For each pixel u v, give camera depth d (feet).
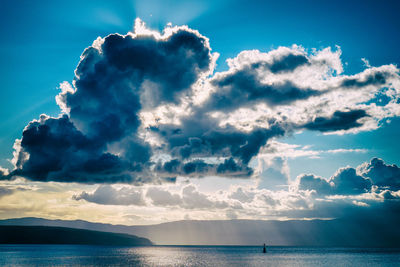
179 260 583.99
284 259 611.06
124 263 484.33
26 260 502.79
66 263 458.09
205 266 447.83
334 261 547.08
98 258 579.48
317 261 546.26
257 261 554.87
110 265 440.45
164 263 502.38
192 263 507.30
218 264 486.38
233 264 483.51
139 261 535.60
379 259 602.44
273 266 444.55
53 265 424.05
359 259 601.21
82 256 625.00
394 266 437.99
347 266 439.22
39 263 452.76
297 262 519.19
